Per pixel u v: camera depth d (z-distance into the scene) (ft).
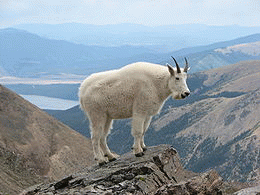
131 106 40.09
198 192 32.37
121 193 32.14
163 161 38.34
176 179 38.58
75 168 280.31
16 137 275.59
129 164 38.17
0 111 313.53
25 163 231.71
